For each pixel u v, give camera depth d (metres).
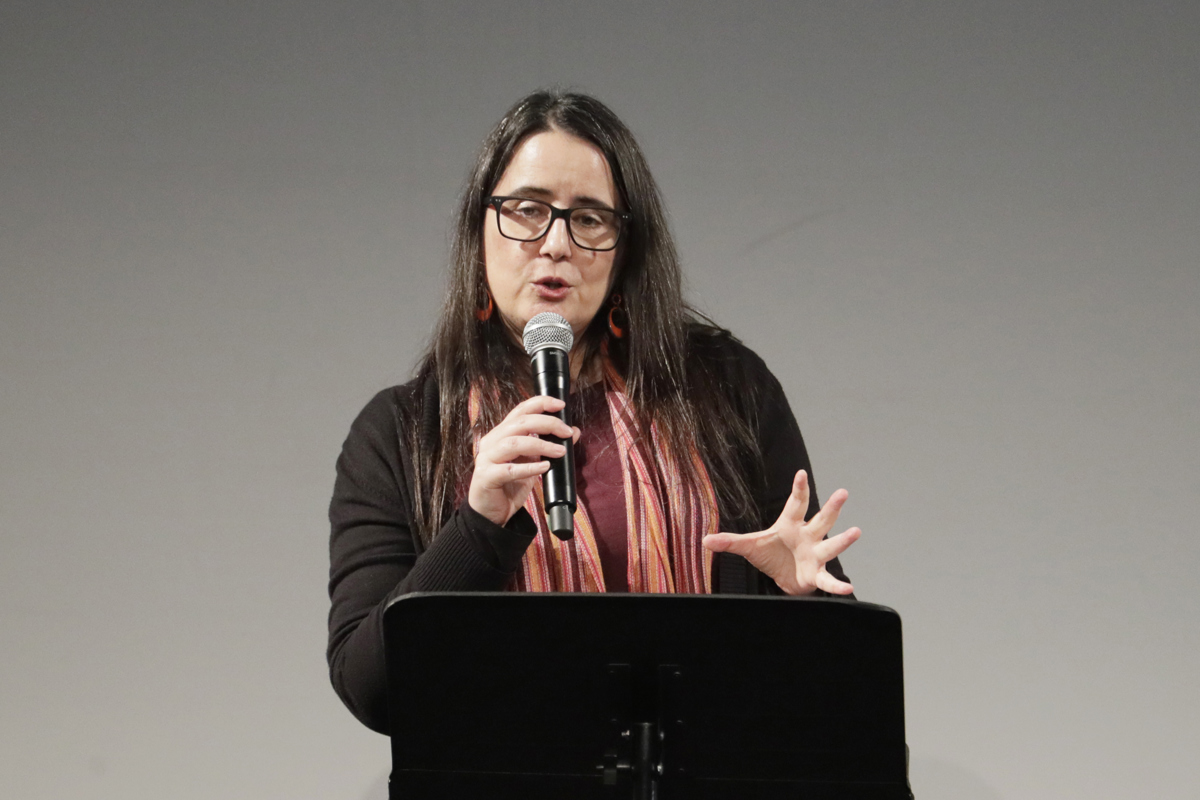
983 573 8.67
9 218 8.95
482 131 8.80
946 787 8.59
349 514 5.56
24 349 8.91
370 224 8.84
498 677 3.97
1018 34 8.66
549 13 8.77
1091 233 8.65
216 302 8.86
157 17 8.88
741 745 4.00
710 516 5.52
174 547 8.79
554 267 5.27
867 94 8.73
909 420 8.73
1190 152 8.59
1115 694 8.57
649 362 5.70
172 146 8.88
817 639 3.83
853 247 8.76
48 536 8.84
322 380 8.81
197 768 8.66
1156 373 8.62
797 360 8.77
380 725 5.03
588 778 4.05
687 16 8.74
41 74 8.92
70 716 8.73
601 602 3.85
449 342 5.76
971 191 8.70
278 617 8.73
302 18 8.84
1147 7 8.58
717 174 8.77
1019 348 8.69
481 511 4.61
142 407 8.85
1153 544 8.60
